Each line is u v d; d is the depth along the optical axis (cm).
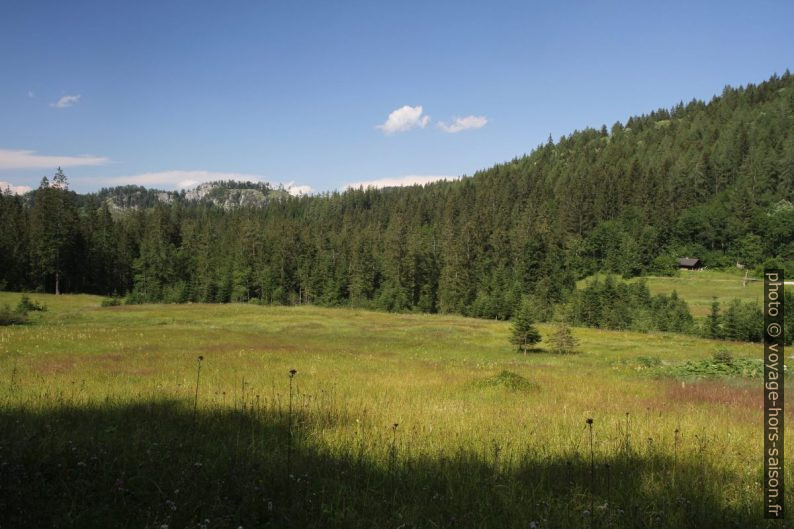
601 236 12312
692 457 762
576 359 3422
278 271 9975
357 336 4378
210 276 9031
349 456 681
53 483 501
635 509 527
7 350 2211
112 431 750
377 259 10988
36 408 930
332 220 18100
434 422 977
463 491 555
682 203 13688
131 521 428
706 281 10531
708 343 4706
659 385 1844
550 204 15662
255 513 463
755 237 11369
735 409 1295
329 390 1427
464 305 9100
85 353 2231
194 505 465
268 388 1435
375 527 445
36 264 8069
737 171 14962
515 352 3791
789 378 2108
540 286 9038
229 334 3578
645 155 19138
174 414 930
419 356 3138
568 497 563
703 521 507
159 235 10300
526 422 1016
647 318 6262
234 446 700
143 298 8019
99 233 9862
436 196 19662
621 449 775
